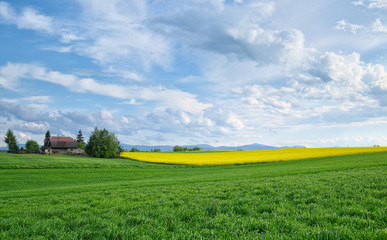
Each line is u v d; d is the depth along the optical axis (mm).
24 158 64125
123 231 6168
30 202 14539
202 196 12289
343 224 6246
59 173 40719
